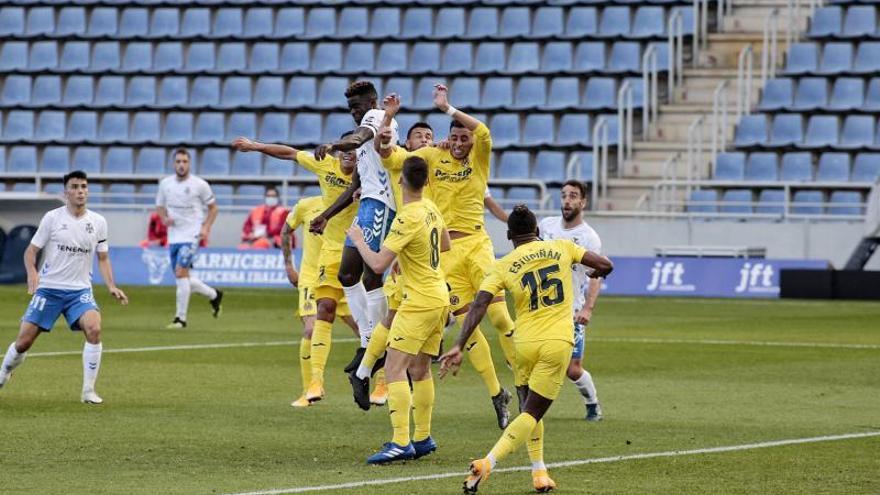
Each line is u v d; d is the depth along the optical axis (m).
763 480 25.42
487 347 32.22
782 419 33.41
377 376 35.47
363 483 24.97
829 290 74.50
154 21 101.62
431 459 27.77
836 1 91.31
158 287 80.19
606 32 94.25
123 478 25.27
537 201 81.44
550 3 95.50
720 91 85.06
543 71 92.50
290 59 97.88
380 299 33.97
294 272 39.59
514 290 25.12
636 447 29.23
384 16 98.44
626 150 87.75
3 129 97.44
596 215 79.62
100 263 36.97
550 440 30.20
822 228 77.50
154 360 45.25
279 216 81.94
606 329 57.59
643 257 77.81
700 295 76.75
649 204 84.12
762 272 76.19
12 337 52.09
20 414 33.22
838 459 27.70
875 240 74.81
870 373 43.09
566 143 89.06
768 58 91.25
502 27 96.12
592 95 90.88
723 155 84.19
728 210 83.12
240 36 99.31
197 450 28.45
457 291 34.66
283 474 25.86
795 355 48.12
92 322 35.47
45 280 35.84
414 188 28.02
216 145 93.81
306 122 93.81
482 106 91.81
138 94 97.81
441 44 95.69
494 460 23.95
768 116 86.06
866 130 84.69
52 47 101.31
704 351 49.34
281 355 47.03
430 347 27.95
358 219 33.47
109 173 94.44
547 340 24.62
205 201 58.91
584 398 33.31
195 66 99.19
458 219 34.72
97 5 102.50
